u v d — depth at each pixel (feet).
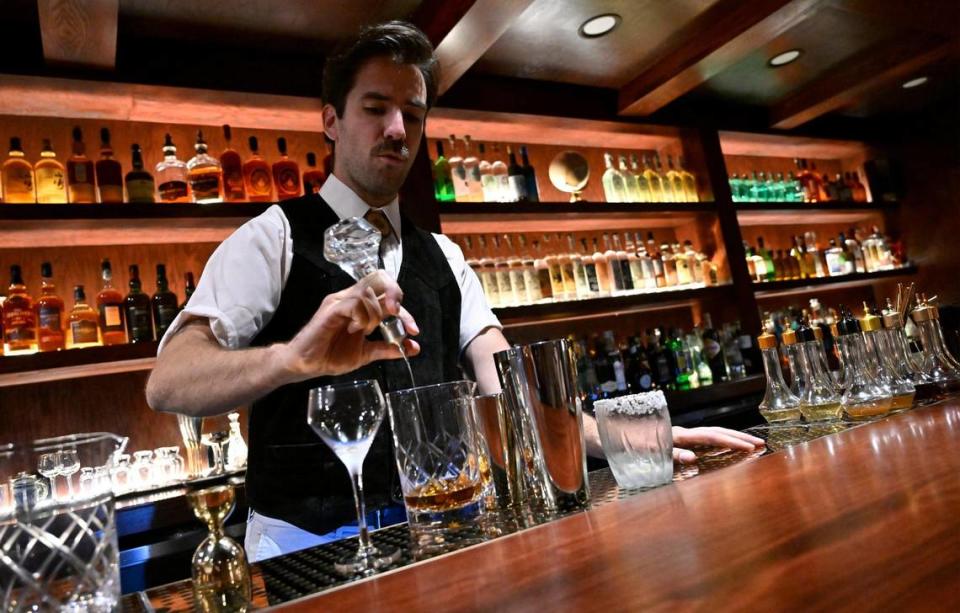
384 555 2.35
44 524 1.60
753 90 11.60
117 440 3.03
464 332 5.17
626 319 11.09
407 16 7.89
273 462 4.04
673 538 1.60
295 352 2.97
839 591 1.05
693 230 11.65
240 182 7.74
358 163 4.61
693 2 8.57
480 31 7.59
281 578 2.27
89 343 6.85
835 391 3.88
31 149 7.38
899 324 4.31
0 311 6.82
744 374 10.71
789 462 2.42
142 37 7.23
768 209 12.03
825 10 9.31
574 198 10.80
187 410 3.46
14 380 6.79
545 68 9.70
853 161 14.82
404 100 4.60
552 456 2.64
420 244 5.08
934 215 13.73
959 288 13.42
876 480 1.84
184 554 6.34
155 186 7.78
